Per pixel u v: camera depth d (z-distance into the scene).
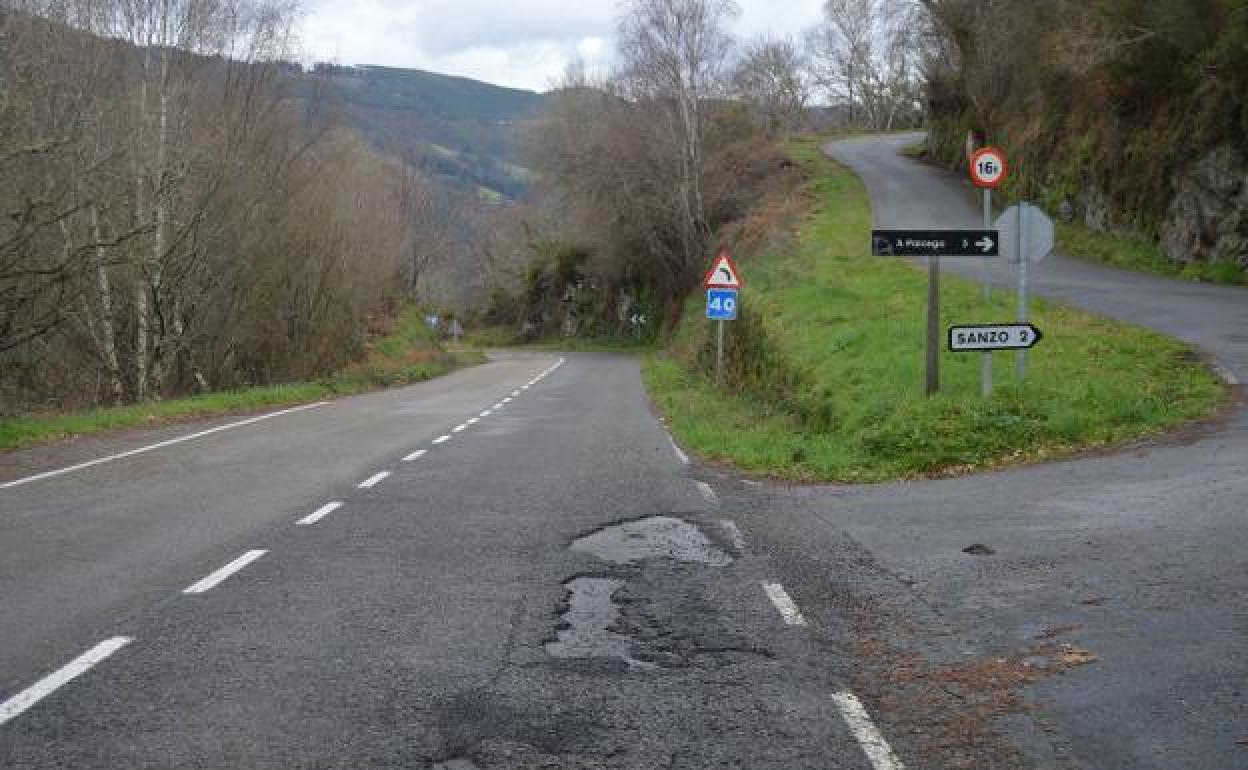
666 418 19.19
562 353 68.75
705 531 8.12
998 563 6.69
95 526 8.38
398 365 42.81
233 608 5.87
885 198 46.16
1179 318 18.59
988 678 4.69
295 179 33.03
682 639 5.32
